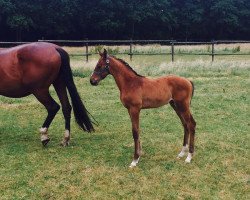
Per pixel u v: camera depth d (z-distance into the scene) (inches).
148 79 255.0
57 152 284.4
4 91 295.4
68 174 241.8
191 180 232.1
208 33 2368.4
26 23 1786.4
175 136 319.6
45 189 221.0
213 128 340.8
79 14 2004.2
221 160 264.1
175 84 255.8
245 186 224.2
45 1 1871.3
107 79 597.3
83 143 306.2
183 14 2281.0
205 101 450.0
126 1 2084.2
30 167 254.5
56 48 295.1
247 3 2378.2
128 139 315.6
